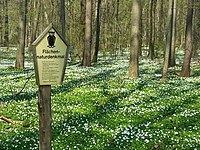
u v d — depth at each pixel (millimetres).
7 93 20406
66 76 27422
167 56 25234
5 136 11930
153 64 39688
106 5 56625
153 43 47844
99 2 40375
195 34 53938
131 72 26844
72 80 25281
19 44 34312
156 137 11633
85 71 30984
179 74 29719
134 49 26641
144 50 67312
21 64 34562
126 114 15148
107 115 14914
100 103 17922
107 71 31016
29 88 22156
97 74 28656
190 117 14508
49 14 58812
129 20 56031
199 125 13492
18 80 25922
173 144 11086
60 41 7367
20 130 12781
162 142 11141
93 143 10977
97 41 41219
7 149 10430
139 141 11164
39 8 50719
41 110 7555
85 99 18672
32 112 15500
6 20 57500
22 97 19250
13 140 11344
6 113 15305
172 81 25281
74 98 18938
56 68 7414
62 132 12203
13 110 15859
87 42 36000
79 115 15188
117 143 11008
